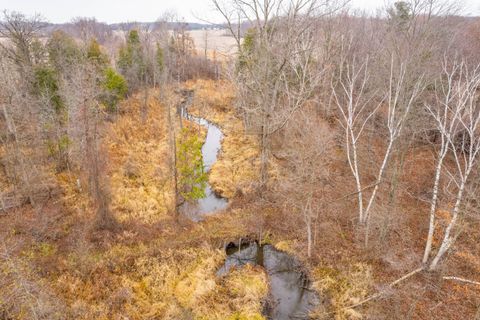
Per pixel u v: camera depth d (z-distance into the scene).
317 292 16.67
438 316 14.44
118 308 14.97
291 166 25.05
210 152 33.19
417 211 21.14
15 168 22.45
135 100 42.22
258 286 16.81
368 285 16.27
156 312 14.98
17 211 20.53
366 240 18.19
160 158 29.12
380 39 26.53
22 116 22.83
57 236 19.06
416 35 19.78
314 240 19.08
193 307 15.33
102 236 19.23
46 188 22.67
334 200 22.06
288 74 29.25
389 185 22.70
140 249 18.66
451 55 24.34
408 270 16.81
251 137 33.62
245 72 27.33
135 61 46.16
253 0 20.77
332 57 26.47
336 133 26.08
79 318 14.26
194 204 23.00
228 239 20.19
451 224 15.70
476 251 17.77
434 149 26.52
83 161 22.48
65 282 15.88
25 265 16.30
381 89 22.86
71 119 22.58
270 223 21.36
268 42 21.72
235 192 24.98
